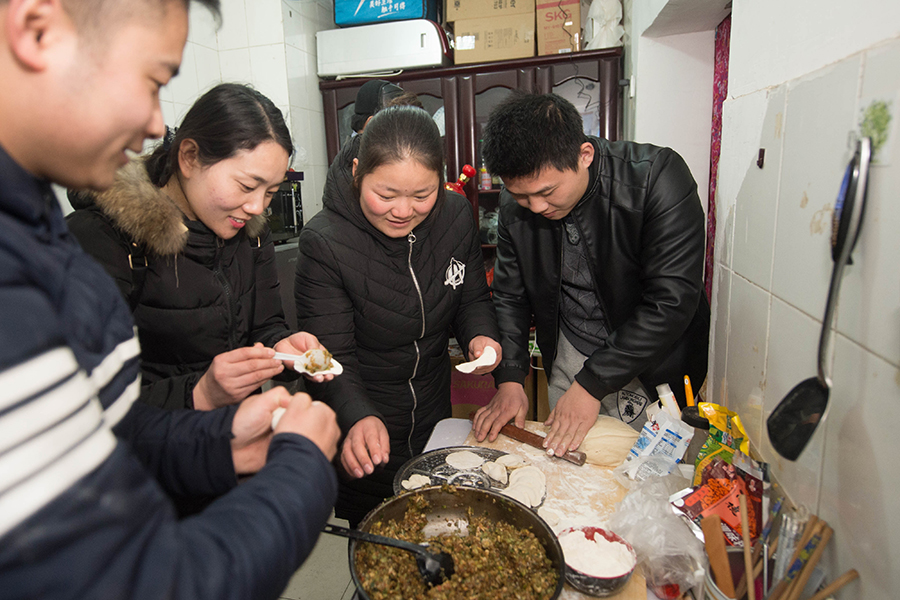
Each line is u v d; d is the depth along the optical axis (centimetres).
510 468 107
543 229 146
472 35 271
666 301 125
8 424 29
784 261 81
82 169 43
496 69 267
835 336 65
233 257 120
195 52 264
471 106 273
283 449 49
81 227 95
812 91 71
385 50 282
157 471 68
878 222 55
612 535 79
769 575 70
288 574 42
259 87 280
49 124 38
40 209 39
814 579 66
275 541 41
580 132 120
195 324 112
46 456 30
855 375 60
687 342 148
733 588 68
